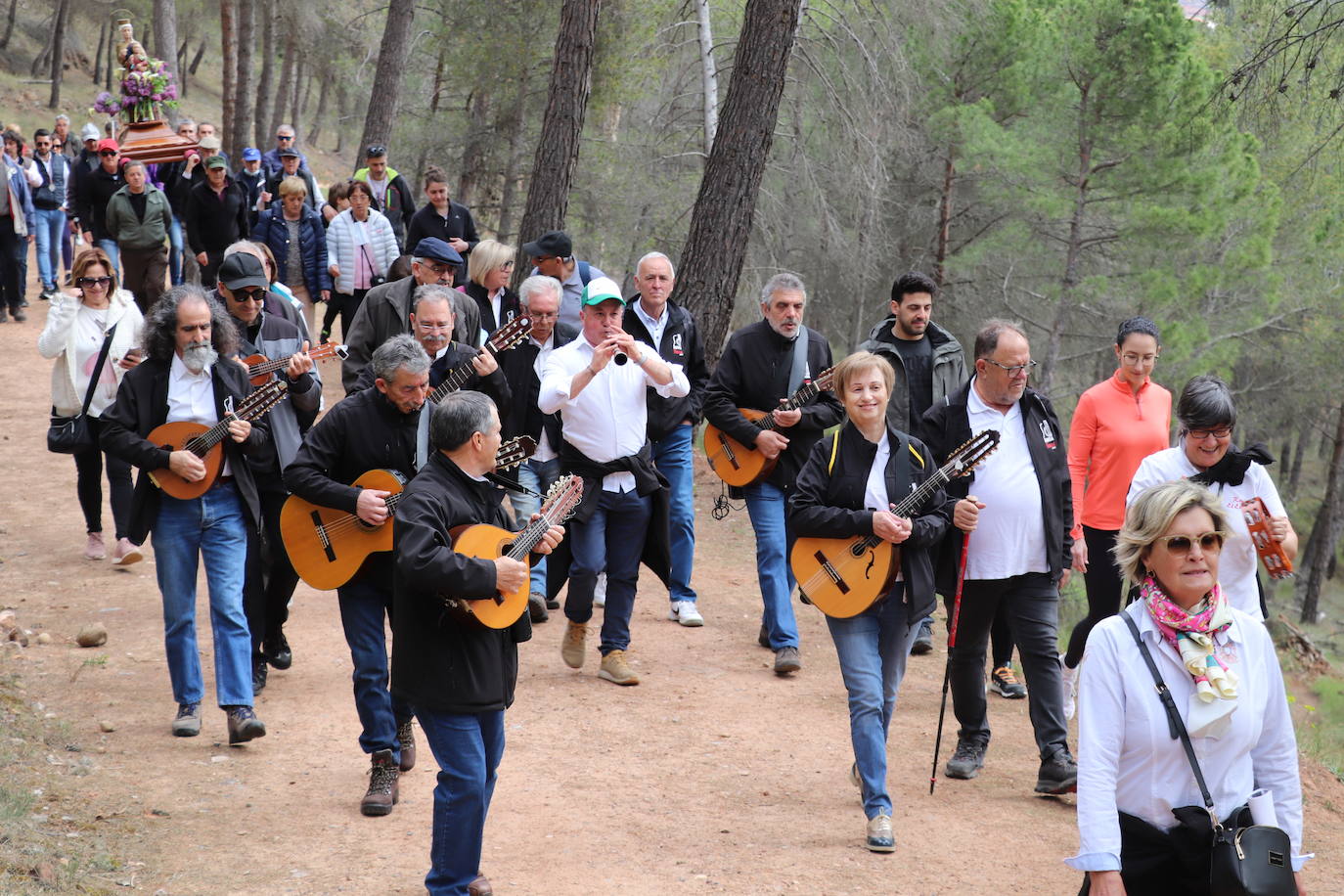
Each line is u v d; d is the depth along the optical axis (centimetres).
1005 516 536
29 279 1920
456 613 393
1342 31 847
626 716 626
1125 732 312
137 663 667
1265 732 316
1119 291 1842
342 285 1184
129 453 539
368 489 502
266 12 2722
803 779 561
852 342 2114
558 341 751
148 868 444
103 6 3650
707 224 1062
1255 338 2284
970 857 484
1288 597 3045
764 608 752
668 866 468
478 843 407
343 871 452
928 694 696
